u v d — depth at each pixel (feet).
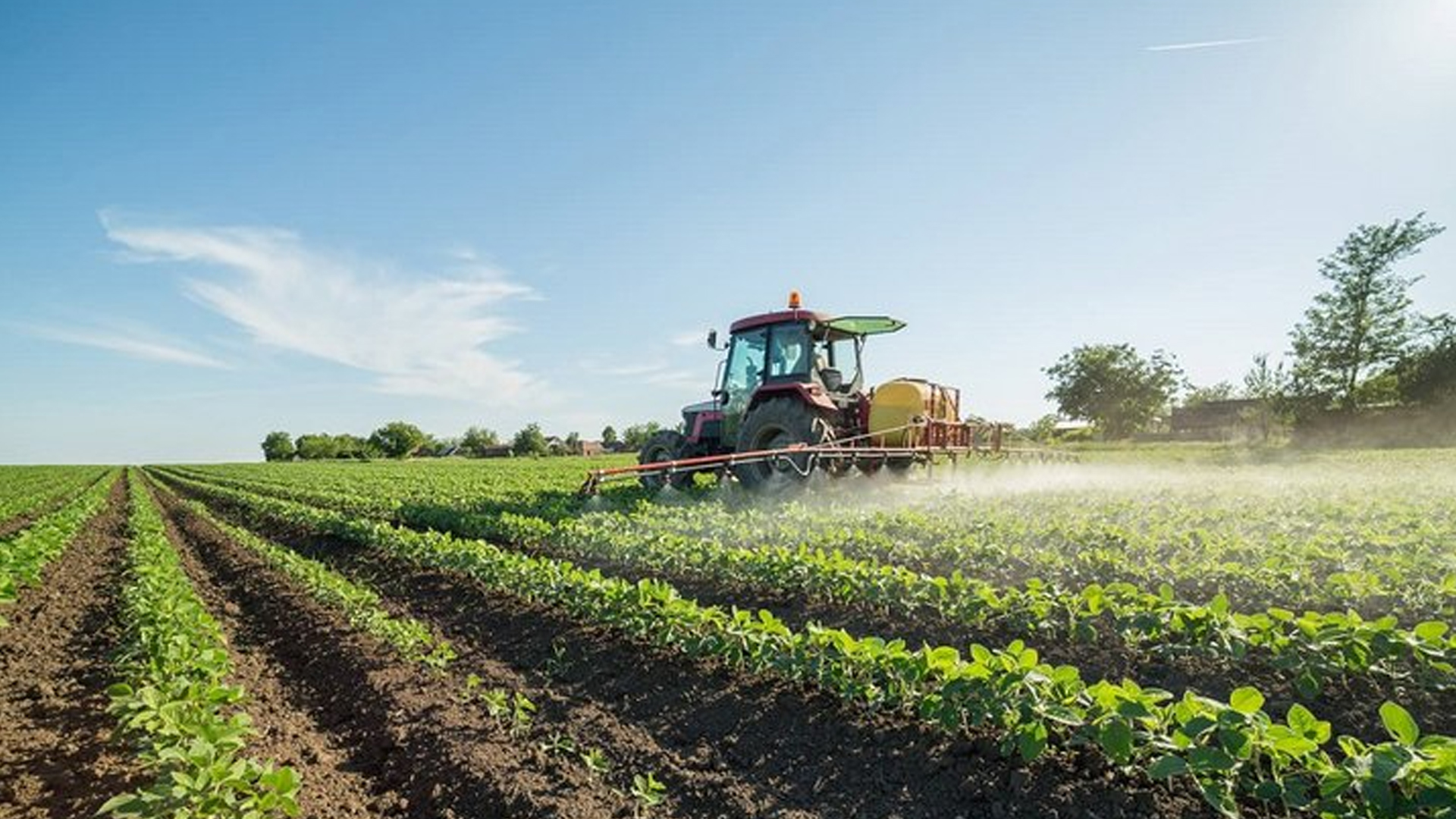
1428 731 12.10
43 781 12.35
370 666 18.04
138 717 11.69
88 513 58.29
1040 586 17.10
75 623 23.03
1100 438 159.33
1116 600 17.01
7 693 16.79
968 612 17.61
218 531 48.24
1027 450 49.55
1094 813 10.31
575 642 19.11
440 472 122.52
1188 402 204.13
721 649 15.90
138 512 55.72
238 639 22.47
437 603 25.39
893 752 12.39
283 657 20.57
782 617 20.94
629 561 28.50
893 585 19.45
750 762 12.78
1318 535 25.73
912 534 28.35
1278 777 9.19
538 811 11.39
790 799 11.59
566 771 12.64
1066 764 11.29
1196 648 14.32
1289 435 143.64
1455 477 56.08
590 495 39.86
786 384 39.01
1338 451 100.73
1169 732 10.46
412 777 12.96
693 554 25.22
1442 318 139.74
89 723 14.84
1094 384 173.99
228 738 11.05
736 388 43.78
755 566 22.67
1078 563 22.71
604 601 19.45
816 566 21.25
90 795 11.85
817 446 37.17
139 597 21.25
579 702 15.67
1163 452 97.45
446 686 16.76
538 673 17.52
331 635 20.84
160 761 10.83
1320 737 9.23
